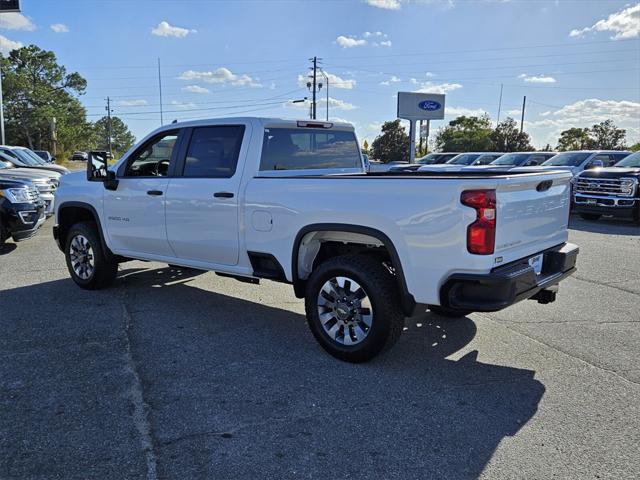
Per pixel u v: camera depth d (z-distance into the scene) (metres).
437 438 3.17
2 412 3.44
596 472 2.83
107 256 6.22
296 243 4.43
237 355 4.42
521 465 2.90
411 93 32.00
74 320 5.30
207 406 3.54
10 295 6.21
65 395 3.68
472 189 3.53
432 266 3.71
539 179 3.99
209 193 5.02
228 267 5.09
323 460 2.95
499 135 67.25
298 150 5.26
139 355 4.40
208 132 5.19
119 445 3.08
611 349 4.56
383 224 3.89
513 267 3.76
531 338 4.82
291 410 3.50
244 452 3.02
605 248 9.36
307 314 4.46
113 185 5.87
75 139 77.94
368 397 3.68
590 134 65.75
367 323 4.12
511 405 3.57
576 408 3.53
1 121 24.42
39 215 9.36
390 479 2.79
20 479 2.77
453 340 4.76
